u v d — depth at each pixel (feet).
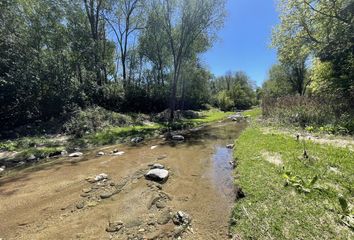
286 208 16.39
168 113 94.32
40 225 17.98
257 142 36.17
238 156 32.35
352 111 42.16
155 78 121.80
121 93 91.56
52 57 64.54
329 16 51.29
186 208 19.97
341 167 21.24
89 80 77.66
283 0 59.77
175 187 24.68
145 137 56.03
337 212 14.94
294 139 34.32
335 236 12.96
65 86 66.80
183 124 76.38
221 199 21.43
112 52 107.55
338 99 48.62
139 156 38.04
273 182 20.75
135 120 76.18
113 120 68.54
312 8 53.06
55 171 31.04
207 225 17.22
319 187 18.03
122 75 113.91
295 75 155.74
